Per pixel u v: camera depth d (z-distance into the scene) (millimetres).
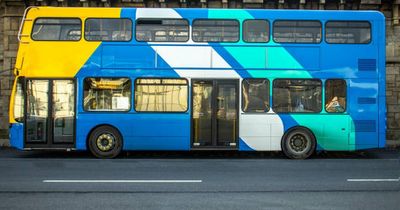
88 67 13688
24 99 13656
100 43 13703
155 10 13805
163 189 8836
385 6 19125
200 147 13727
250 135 13766
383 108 13867
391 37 19125
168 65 13719
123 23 13773
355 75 13836
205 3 18938
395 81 19078
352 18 13898
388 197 8195
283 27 13859
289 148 13805
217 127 13758
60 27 13758
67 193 8414
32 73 13688
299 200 7898
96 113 13688
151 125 13719
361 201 7840
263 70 13781
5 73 18828
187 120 13734
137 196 8156
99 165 12281
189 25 13781
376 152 16297
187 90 13734
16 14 18812
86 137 13656
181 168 11797
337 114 13797
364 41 13906
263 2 18969
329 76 13797
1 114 18828
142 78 13727
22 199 7883
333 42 13852
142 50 13719
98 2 18859
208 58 13766
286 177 10391
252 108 13781
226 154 15250
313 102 13828
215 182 9656
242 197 8125
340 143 13812
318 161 13438
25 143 13656
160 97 13758
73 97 13688
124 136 13719
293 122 13773
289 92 13828
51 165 12258
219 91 13781
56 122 13695
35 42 13719
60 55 13711
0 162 12891
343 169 11758
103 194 8328
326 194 8438
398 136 18922
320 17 13867
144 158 14055
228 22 13852
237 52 13789
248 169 11664
